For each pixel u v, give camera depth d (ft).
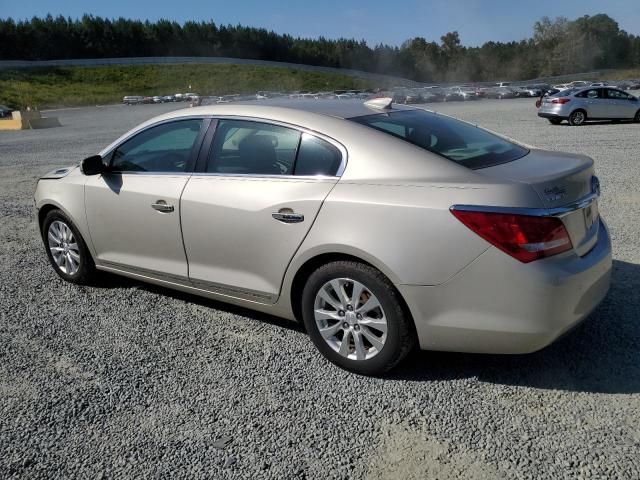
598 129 62.13
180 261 13.87
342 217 10.96
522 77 388.57
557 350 12.11
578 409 10.09
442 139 12.09
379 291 10.74
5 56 328.49
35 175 39.86
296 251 11.61
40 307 15.47
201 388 11.22
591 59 375.45
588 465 8.66
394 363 11.05
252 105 13.42
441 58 413.18
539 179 10.22
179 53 386.73
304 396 10.83
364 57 415.03
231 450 9.35
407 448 9.26
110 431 9.95
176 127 14.21
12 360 12.55
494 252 9.82
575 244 10.41
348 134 11.64
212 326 13.99
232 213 12.48
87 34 358.02
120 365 12.20
